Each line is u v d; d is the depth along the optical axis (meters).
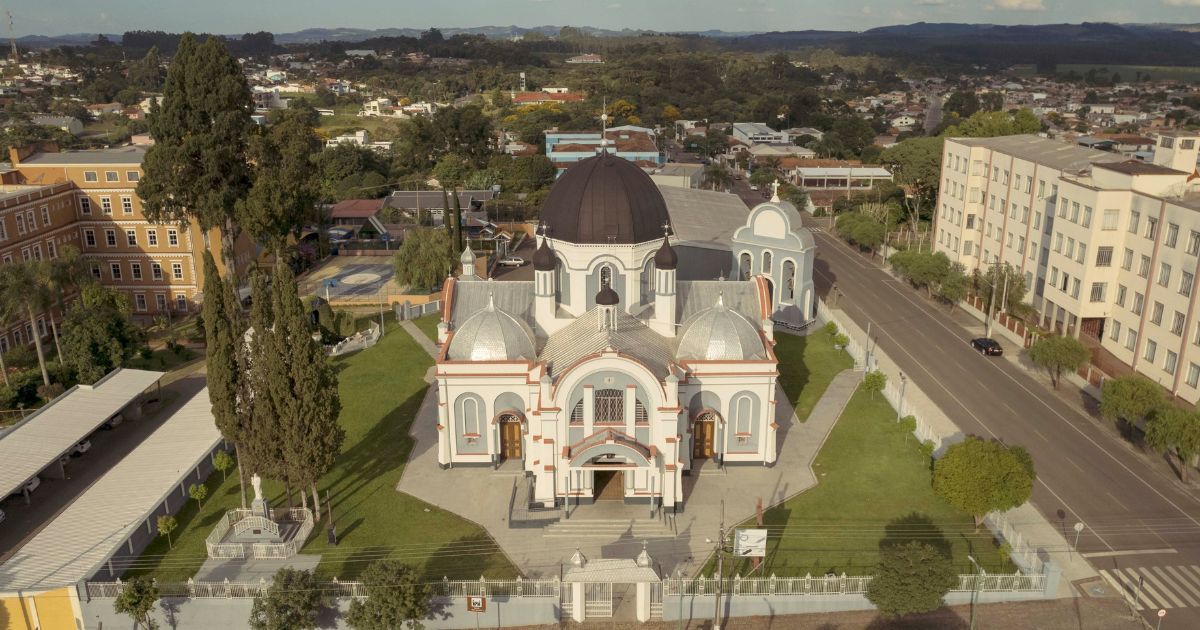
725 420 58.06
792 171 184.62
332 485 57.09
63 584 43.53
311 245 124.25
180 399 73.69
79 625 43.91
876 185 175.62
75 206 95.94
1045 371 77.62
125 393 67.81
